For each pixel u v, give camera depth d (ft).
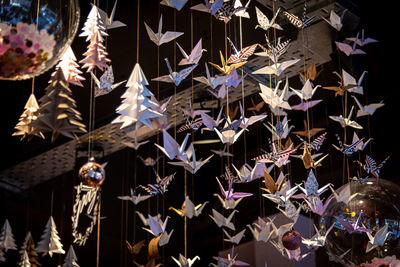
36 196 15.43
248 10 8.59
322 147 14.69
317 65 10.66
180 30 9.32
